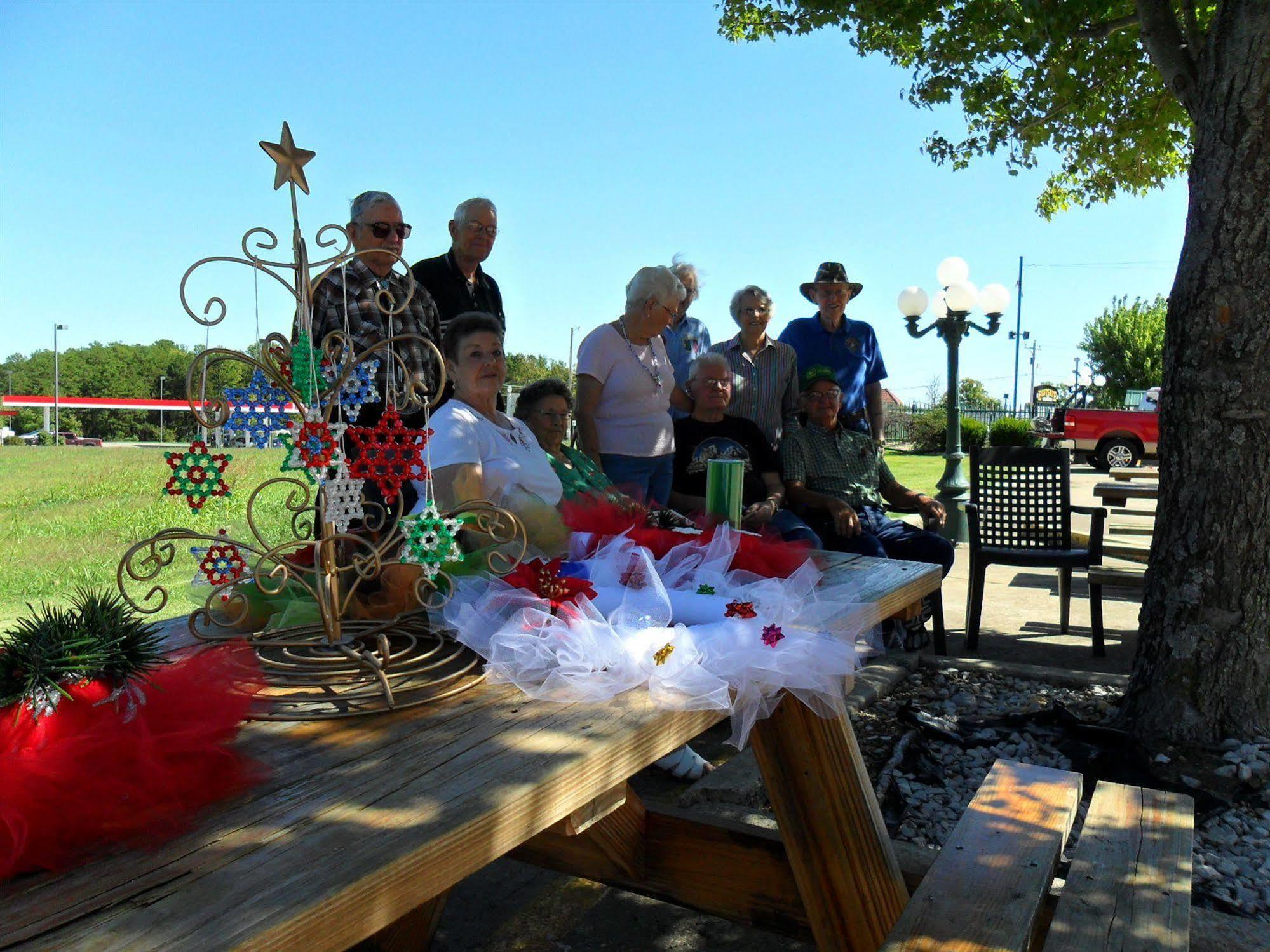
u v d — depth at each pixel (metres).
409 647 1.55
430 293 3.87
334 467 1.49
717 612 1.66
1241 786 2.91
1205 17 5.19
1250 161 3.01
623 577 1.79
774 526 4.29
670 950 2.29
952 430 8.34
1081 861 1.79
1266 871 2.51
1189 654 3.14
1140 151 6.00
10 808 0.84
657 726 1.29
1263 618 3.09
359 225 3.23
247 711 1.19
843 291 5.34
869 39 5.88
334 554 1.54
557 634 1.46
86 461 15.01
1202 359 3.12
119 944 0.74
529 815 1.05
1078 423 19.09
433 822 0.96
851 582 2.28
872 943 1.86
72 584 5.43
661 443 4.08
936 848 2.66
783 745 1.84
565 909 2.47
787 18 5.65
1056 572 7.30
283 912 0.79
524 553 1.72
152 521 7.78
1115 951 1.51
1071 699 3.84
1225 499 3.09
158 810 0.92
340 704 1.33
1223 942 1.98
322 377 1.50
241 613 1.71
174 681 1.10
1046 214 6.87
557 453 3.30
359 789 1.05
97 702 0.98
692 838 2.09
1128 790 2.12
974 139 6.07
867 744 3.40
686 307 5.08
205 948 0.74
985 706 3.82
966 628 5.14
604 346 3.93
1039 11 4.31
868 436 4.98
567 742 1.20
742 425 4.49
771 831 2.05
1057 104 5.66
